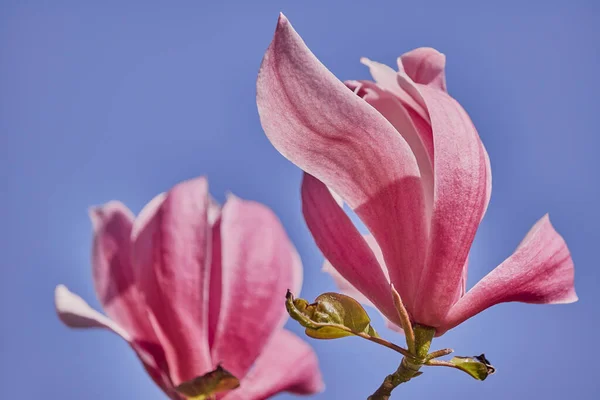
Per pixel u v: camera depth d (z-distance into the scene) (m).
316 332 0.66
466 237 0.66
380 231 0.67
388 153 0.66
